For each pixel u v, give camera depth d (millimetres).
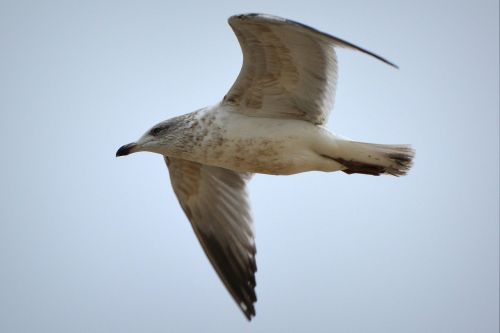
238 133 11922
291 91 11703
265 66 11398
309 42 10969
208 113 12094
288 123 11898
